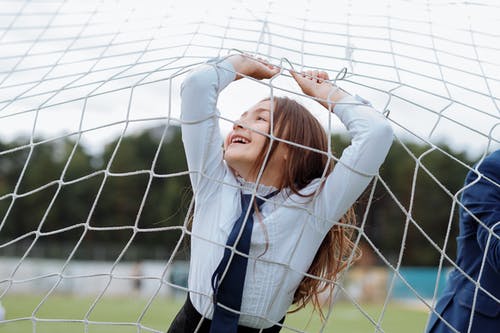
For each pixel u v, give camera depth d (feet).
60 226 115.14
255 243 7.11
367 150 7.11
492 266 7.82
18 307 47.65
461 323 8.48
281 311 7.43
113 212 112.98
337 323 38.81
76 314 42.80
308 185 7.54
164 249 105.40
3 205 115.14
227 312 7.04
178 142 111.45
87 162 116.67
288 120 7.59
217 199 7.46
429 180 103.09
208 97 7.38
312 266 7.95
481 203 8.08
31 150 8.50
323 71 8.28
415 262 103.30
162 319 39.17
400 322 42.32
